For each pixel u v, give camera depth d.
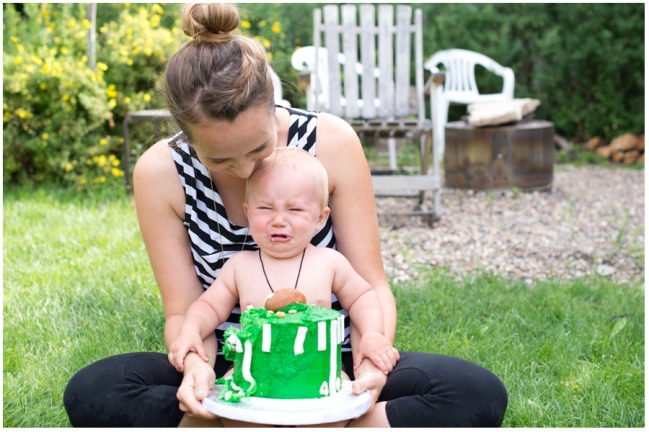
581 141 8.98
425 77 8.73
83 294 3.18
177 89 1.51
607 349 2.64
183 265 1.88
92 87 5.61
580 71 8.70
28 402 2.18
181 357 1.66
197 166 1.80
